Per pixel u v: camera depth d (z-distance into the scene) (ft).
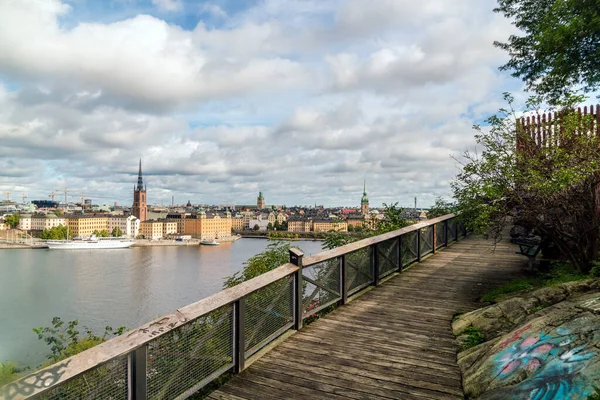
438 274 27.81
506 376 10.40
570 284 15.66
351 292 22.65
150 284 211.20
